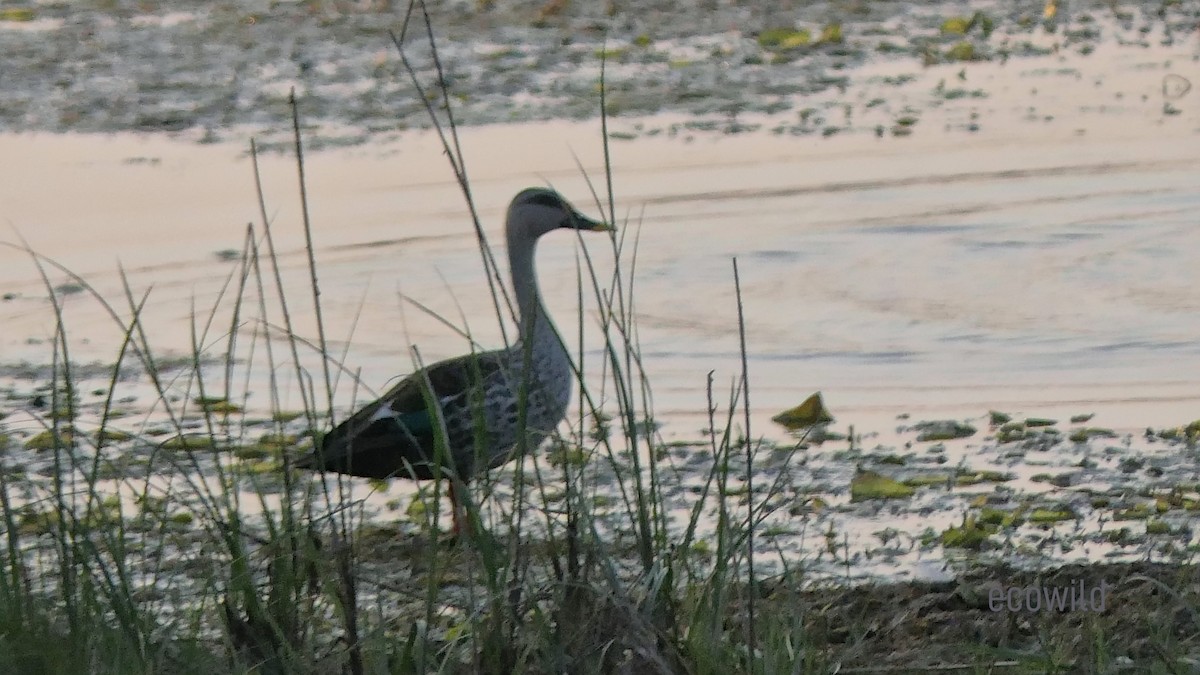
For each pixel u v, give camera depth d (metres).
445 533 10.39
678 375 13.30
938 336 14.02
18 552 8.21
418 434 10.32
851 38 24.12
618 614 7.30
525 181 18.53
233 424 12.41
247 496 10.70
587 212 17.50
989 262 15.68
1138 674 7.89
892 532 10.24
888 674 8.12
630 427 7.51
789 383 13.13
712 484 10.96
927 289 15.09
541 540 9.12
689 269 15.75
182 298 15.52
